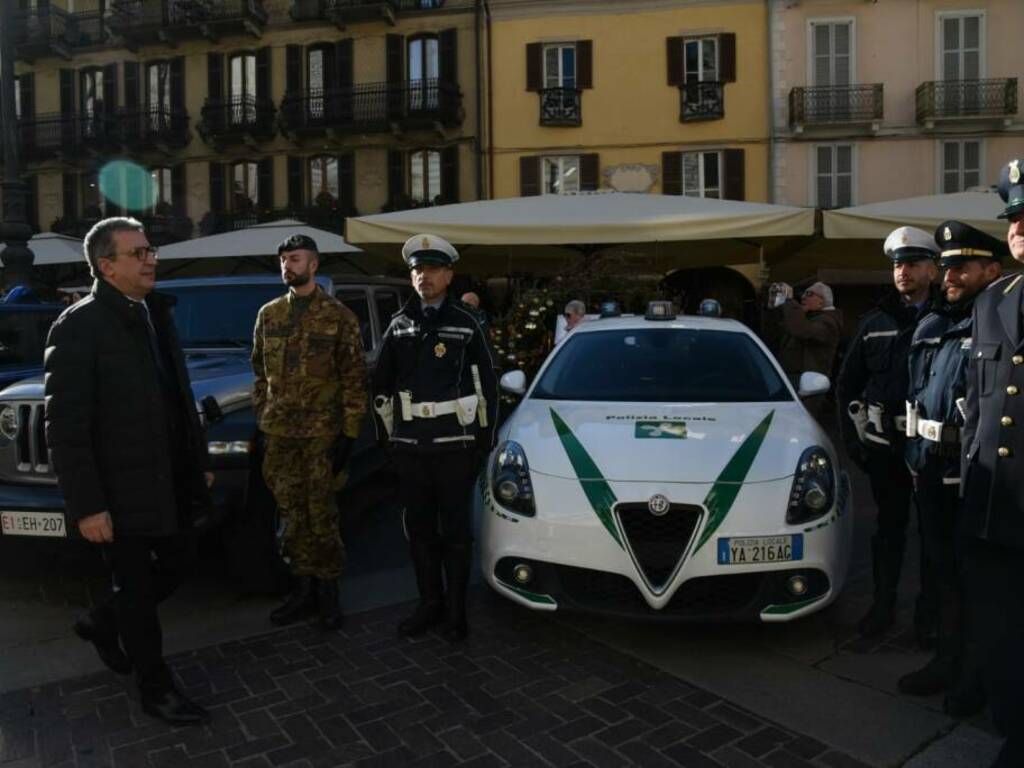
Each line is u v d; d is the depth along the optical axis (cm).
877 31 2044
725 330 523
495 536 381
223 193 2422
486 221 942
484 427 385
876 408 374
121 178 2495
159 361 317
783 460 376
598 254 1027
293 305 398
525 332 853
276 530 441
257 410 401
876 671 351
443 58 2231
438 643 387
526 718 314
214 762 286
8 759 288
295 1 2325
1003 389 242
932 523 322
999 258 306
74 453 286
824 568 355
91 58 2517
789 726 305
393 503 663
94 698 334
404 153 2292
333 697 333
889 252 373
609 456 379
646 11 2112
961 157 2041
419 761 285
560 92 2138
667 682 342
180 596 455
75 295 1384
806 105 2053
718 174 2114
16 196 1066
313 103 2319
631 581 352
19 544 404
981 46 2022
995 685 248
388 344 394
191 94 2438
